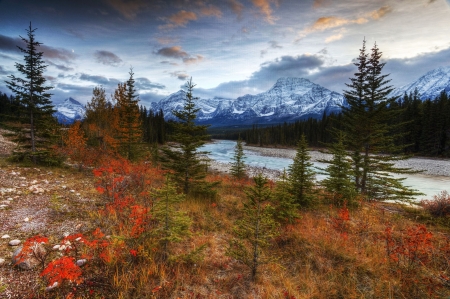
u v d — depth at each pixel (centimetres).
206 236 687
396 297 453
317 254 594
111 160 1405
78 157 1535
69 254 491
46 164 1441
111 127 2372
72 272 361
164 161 1040
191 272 505
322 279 510
